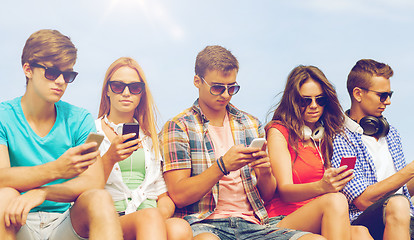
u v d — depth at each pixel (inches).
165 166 149.5
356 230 143.9
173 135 150.1
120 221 120.0
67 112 136.0
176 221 122.4
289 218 142.2
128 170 150.6
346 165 139.2
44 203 126.3
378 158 170.9
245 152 136.3
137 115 159.8
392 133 177.8
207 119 153.8
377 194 155.5
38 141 128.5
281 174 153.7
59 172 112.0
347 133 169.0
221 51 153.9
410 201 168.4
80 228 115.0
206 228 136.2
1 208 105.9
